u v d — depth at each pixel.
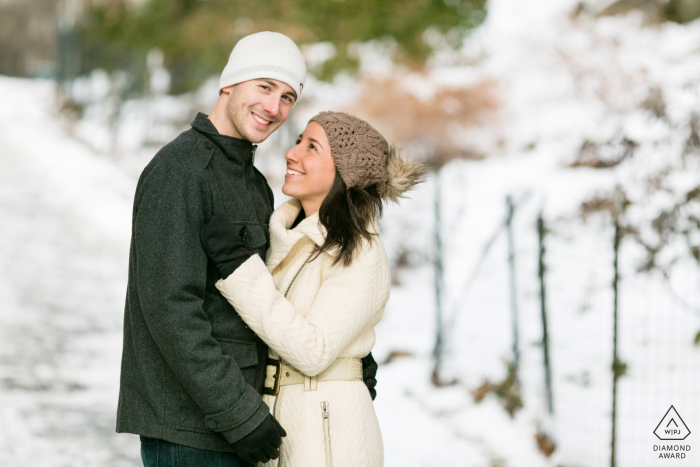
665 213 6.85
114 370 6.49
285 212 3.15
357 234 2.96
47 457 4.71
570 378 6.49
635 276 7.11
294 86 2.94
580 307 7.37
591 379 6.38
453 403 6.38
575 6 16.12
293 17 14.18
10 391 5.73
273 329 2.72
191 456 2.73
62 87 29.73
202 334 2.61
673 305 7.08
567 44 14.55
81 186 15.77
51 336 7.21
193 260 2.66
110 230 12.39
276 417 2.94
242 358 2.82
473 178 12.64
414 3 14.12
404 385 6.86
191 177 2.72
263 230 3.00
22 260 10.02
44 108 28.83
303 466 2.88
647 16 14.30
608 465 5.05
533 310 8.09
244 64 2.89
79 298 8.66
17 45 53.06
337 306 2.91
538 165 12.29
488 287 9.09
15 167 17.36
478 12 15.02
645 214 7.43
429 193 12.00
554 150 12.71
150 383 2.76
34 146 20.73
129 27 19.33
